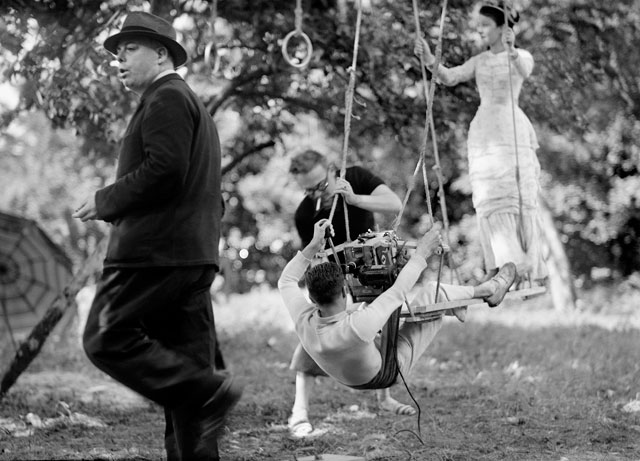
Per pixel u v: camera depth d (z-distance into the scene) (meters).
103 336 4.30
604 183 22.45
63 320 11.97
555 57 10.02
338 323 4.90
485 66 6.56
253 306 16.80
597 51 10.59
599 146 21.59
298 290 5.23
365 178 6.40
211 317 4.58
